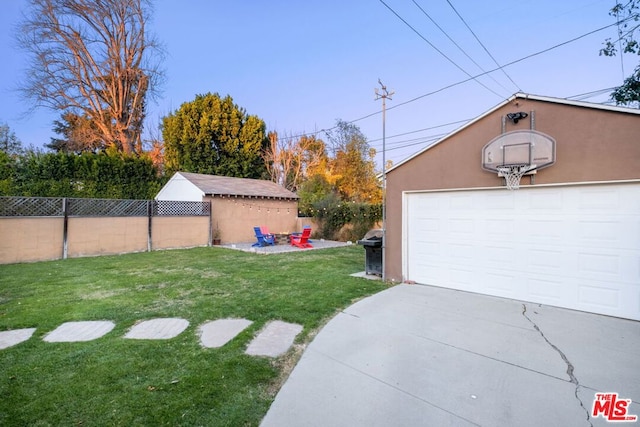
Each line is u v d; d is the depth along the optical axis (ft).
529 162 17.42
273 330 14.42
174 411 8.50
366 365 11.19
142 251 41.22
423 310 16.93
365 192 84.84
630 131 14.75
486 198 19.56
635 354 11.81
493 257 19.33
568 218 16.75
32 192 45.57
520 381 10.09
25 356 11.60
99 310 16.96
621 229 15.29
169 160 75.82
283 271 27.63
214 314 16.42
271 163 91.40
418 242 22.76
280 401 9.11
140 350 12.17
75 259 34.53
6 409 8.48
